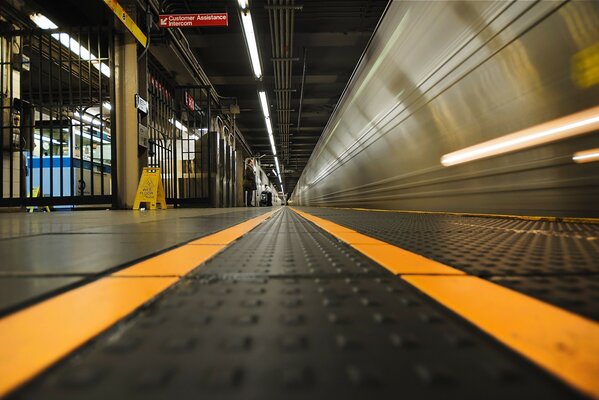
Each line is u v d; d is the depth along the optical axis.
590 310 0.88
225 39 12.22
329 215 6.98
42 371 0.57
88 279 1.20
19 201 7.58
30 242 2.22
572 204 3.68
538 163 4.18
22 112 7.87
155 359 0.61
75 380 0.54
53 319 0.81
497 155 4.98
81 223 4.00
